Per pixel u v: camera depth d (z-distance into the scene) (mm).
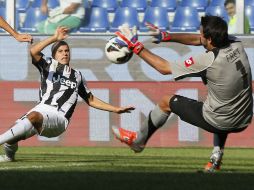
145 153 32031
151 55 20500
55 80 24812
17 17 43062
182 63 20250
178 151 33594
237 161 26938
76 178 18188
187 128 36469
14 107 37062
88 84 36938
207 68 20062
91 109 36844
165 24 44594
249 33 40719
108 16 44000
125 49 21672
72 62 38719
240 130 21141
